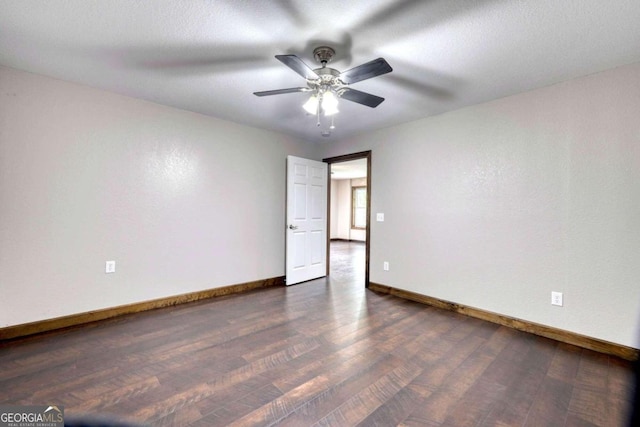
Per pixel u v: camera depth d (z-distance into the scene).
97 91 2.83
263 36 1.96
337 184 10.77
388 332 2.66
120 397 1.70
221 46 2.08
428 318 3.02
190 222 3.48
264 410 1.62
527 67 2.30
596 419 1.58
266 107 3.28
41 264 2.57
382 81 2.57
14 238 2.46
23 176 2.48
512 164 2.83
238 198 3.91
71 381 1.85
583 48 2.03
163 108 3.25
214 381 1.88
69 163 2.70
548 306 2.61
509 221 2.85
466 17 1.73
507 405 1.68
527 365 2.12
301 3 1.64
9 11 1.71
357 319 2.96
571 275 2.49
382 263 4.00
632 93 2.22
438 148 3.42
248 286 4.02
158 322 2.83
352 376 1.96
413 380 1.92
